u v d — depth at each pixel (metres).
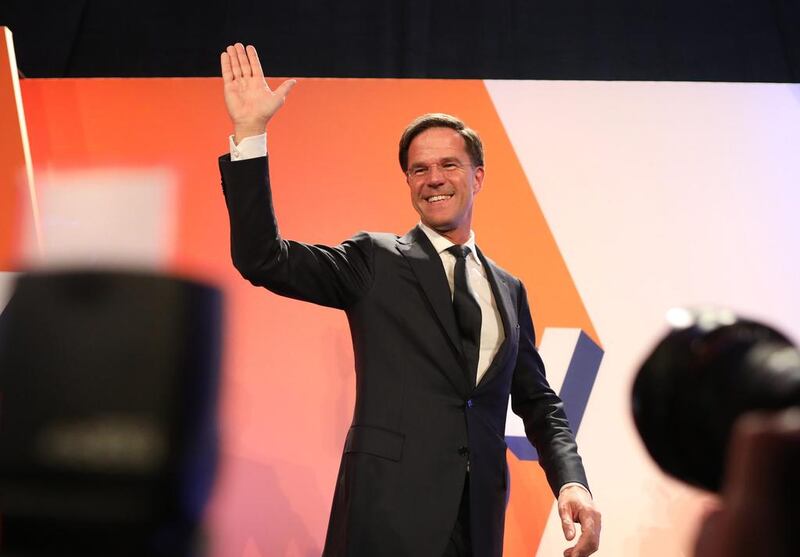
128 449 3.49
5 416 3.40
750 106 4.35
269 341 4.01
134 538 3.34
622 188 4.23
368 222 4.21
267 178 2.41
